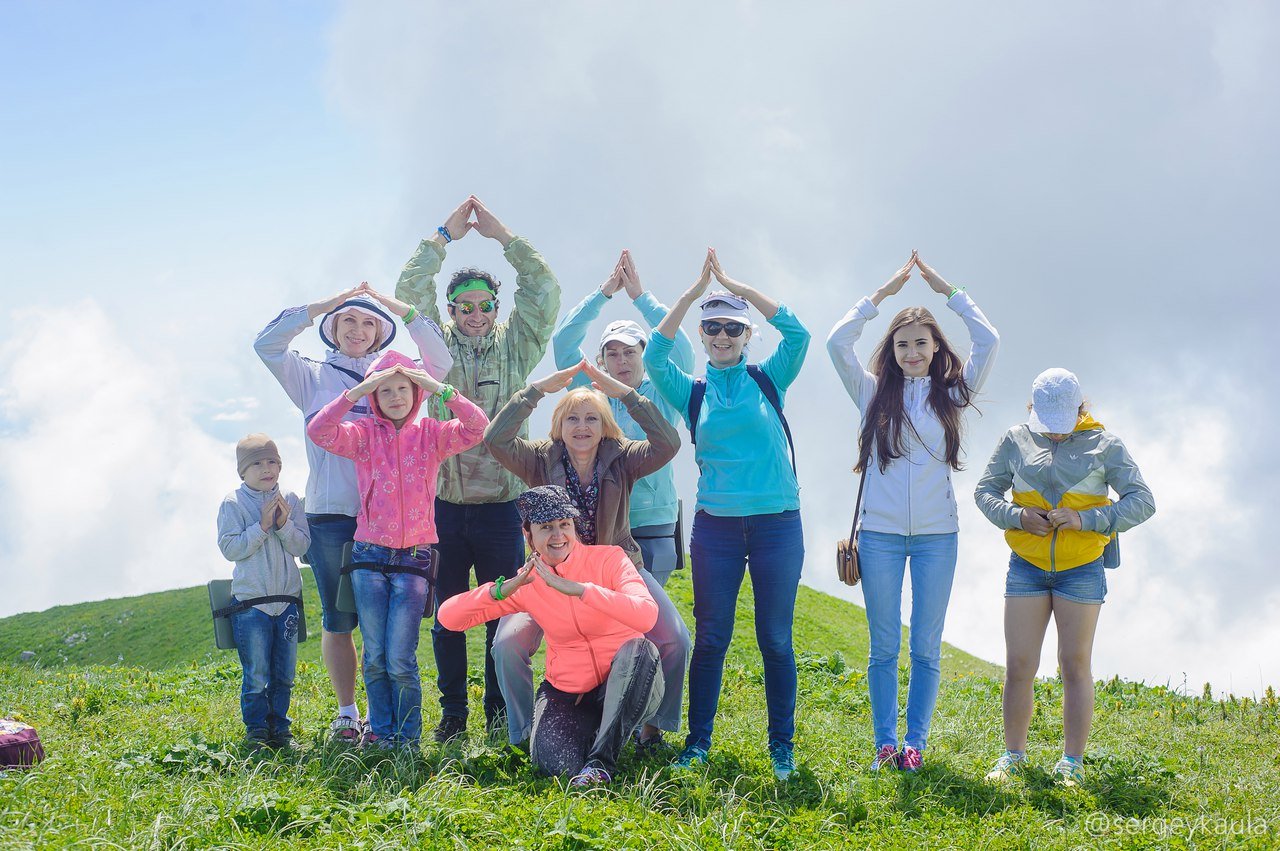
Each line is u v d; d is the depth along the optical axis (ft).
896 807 19.04
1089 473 21.57
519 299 25.67
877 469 22.31
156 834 15.24
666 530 25.00
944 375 22.47
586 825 15.97
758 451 21.24
